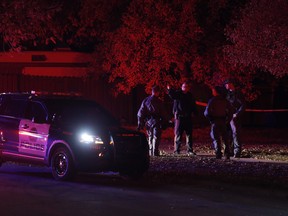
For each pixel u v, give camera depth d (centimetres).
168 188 1391
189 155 1948
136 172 1517
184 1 2475
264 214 1123
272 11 1695
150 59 2584
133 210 1122
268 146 2314
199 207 1176
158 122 1917
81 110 1562
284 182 1393
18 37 2033
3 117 1617
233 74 2578
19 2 1909
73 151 1432
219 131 1817
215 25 2595
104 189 1366
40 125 1517
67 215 1062
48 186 1388
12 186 1379
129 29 2542
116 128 1502
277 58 1700
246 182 1388
